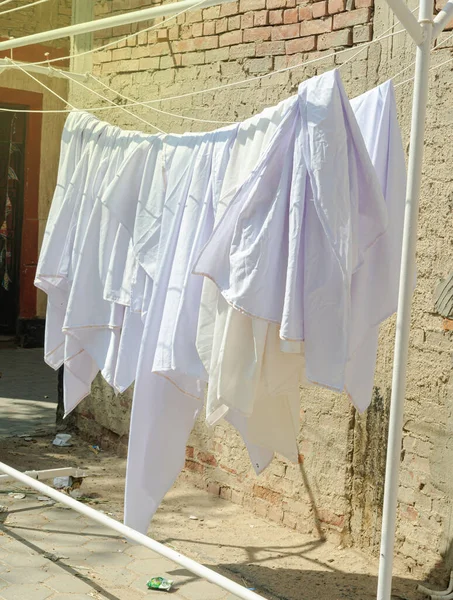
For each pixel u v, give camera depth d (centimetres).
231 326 323
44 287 443
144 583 406
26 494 529
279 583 418
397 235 321
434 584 412
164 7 355
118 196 399
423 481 421
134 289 391
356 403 333
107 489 555
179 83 560
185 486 565
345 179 292
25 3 1052
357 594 407
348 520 462
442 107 413
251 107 512
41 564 420
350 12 458
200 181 368
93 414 664
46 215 1118
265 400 375
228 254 320
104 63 620
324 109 295
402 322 268
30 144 1099
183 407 389
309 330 297
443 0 417
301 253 302
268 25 502
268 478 509
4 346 1111
